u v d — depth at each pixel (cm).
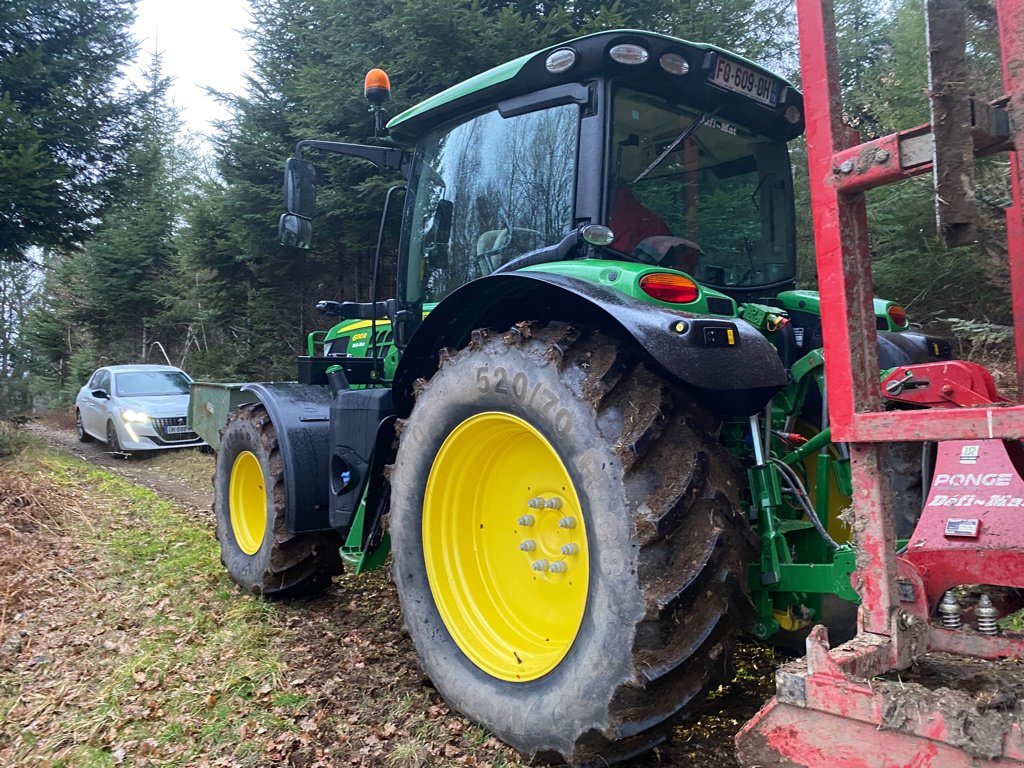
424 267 376
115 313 1945
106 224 1060
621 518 215
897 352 314
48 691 337
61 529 612
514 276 261
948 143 151
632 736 222
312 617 412
